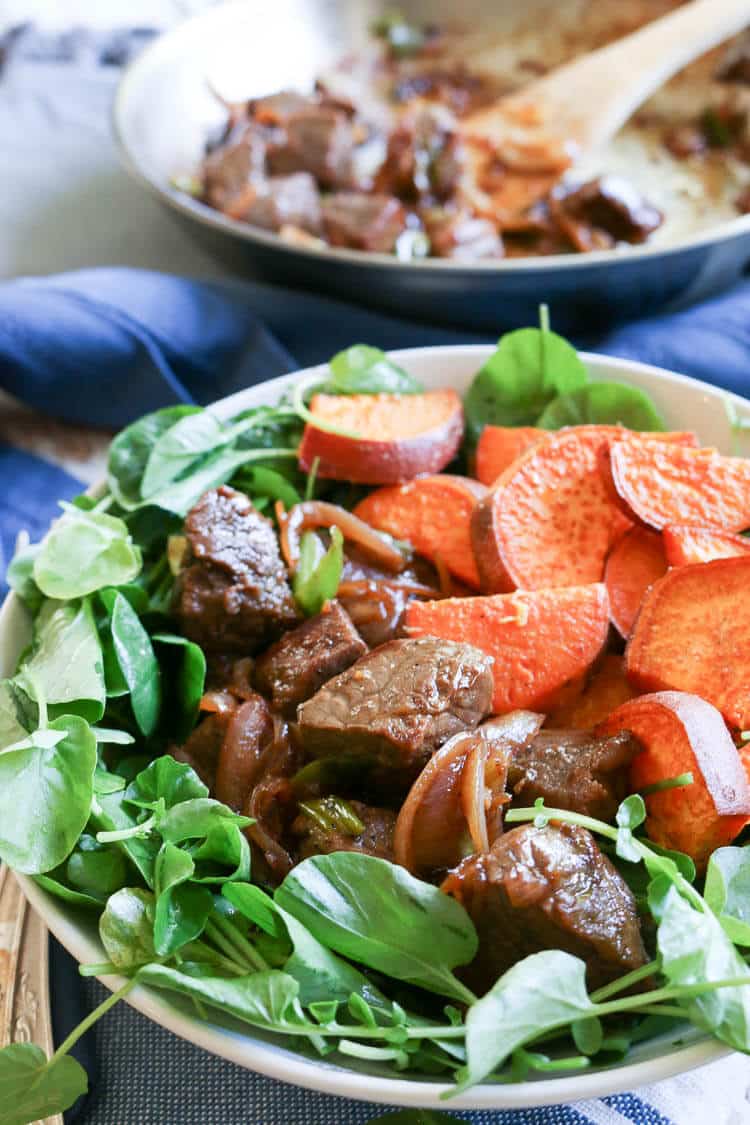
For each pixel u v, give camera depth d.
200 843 0.42
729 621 0.44
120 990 0.39
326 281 0.60
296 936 0.39
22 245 0.69
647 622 0.45
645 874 0.42
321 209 0.67
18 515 0.58
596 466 0.49
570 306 0.60
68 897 0.41
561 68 0.77
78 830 0.41
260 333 0.60
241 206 0.66
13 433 0.61
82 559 0.46
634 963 0.40
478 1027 0.37
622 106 0.69
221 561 0.46
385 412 0.51
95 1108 0.42
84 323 0.59
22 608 0.47
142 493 0.48
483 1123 0.41
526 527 0.48
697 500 0.48
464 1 0.80
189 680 0.45
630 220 0.65
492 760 0.42
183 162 0.71
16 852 0.40
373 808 0.43
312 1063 0.38
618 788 0.43
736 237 0.59
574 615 0.46
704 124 0.72
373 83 0.77
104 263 0.68
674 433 0.49
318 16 0.78
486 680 0.43
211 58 0.74
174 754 0.45
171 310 0.60
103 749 0.44
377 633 0.47
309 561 0.48
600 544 0.48
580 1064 0.38
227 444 0.50
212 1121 0.42
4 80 0.81
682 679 0.44
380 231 0.65
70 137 0.77
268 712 0.45
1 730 0.43
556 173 0.68
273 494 0.50
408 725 0.42
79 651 0.44
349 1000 0.39
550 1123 0.41
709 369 0.58
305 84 0.77
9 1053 0.40
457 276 0.58
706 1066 0.42
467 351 0.52
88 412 0.61
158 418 0.50
